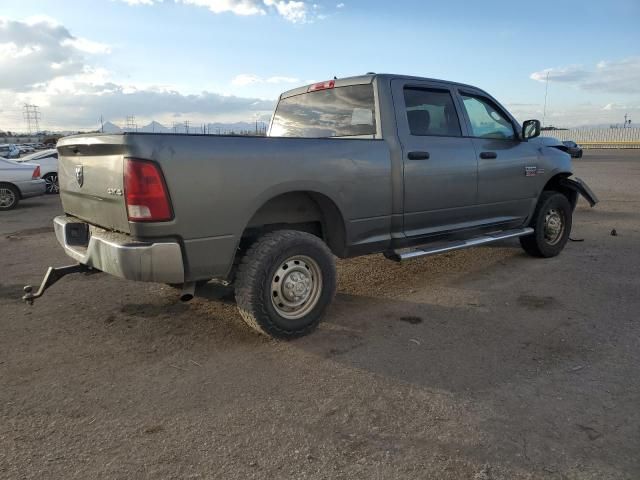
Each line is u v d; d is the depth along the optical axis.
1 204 12.12
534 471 2.46
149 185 3.23
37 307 4.83
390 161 4.49
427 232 4.96
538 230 6.36
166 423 2.88
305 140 3.96
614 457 2.55
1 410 3.02
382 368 3.55
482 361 3.64
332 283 4.13
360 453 2.61
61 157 4.25
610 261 6.43
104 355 3.78
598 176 19.17
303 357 3.73
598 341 3.97
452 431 2.79
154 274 3.35
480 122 5.55
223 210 3.52
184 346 3.93
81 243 4.07
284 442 2.71
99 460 2.56
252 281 3.73
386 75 4.73
